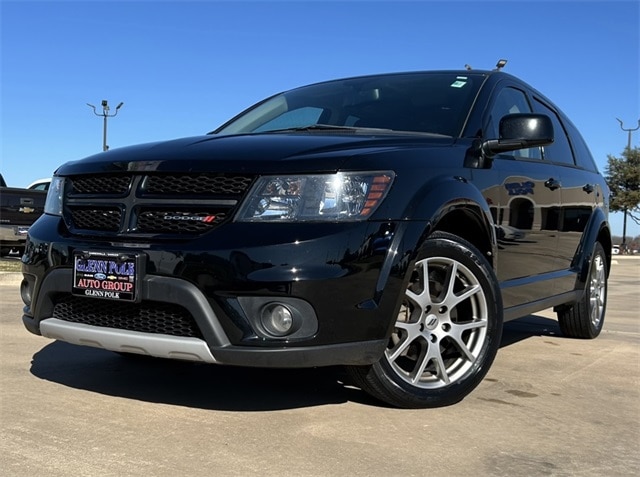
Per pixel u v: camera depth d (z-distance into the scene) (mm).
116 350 2990
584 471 2473
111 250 2883
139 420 2924
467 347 3330
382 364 3004
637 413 3238
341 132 3617
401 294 2854
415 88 4215
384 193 2861
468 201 3225
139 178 2979
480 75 4262
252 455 2527
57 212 3303
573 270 4965
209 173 2842
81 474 2330
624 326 6387
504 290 3768
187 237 2797
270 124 4324
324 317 2699
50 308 3166
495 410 3199
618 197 37500
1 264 11656
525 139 3469
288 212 2756
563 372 4105
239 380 3639
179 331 2836
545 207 4344
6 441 2641
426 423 2953
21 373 3732
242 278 2662
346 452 2578
